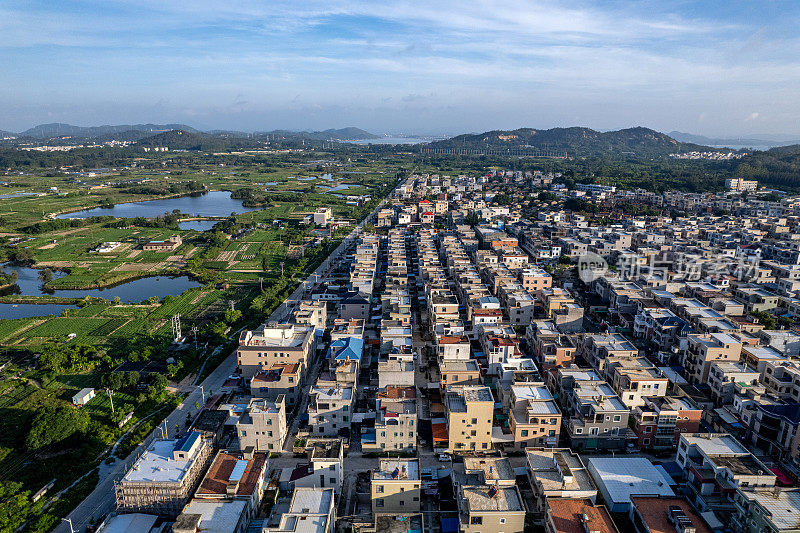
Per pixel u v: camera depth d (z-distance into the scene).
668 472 130.12
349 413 153.75
